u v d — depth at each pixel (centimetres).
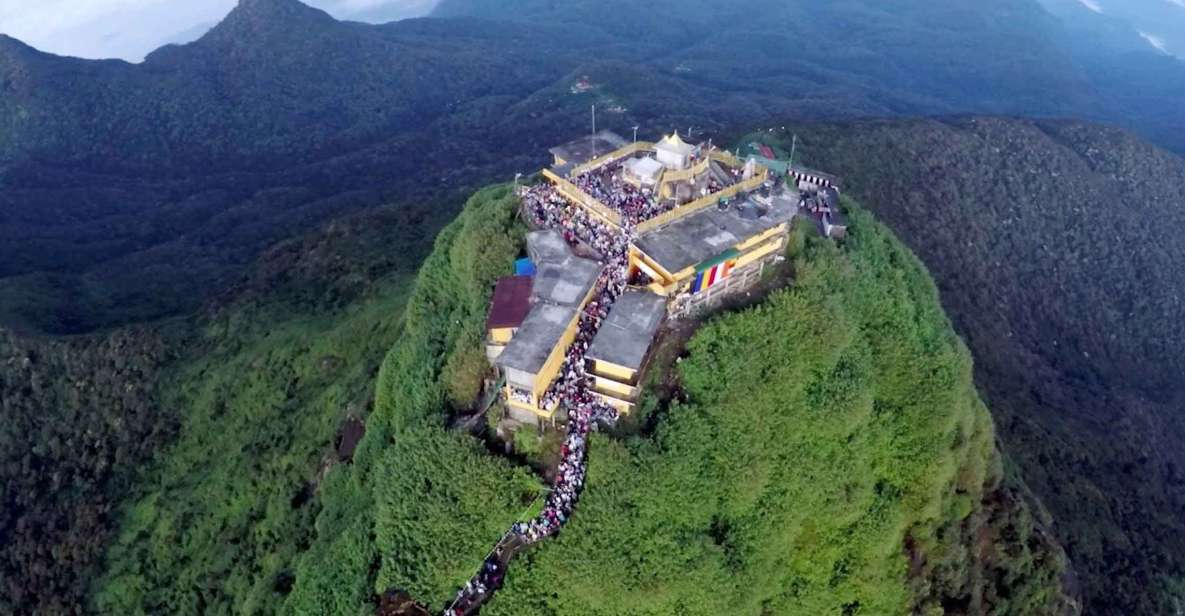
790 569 6944
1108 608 10062
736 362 6588
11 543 10675
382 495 6297
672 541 5950
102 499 10775
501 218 8219
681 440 6109
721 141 18112
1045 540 8450
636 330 6288
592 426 6091
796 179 9738
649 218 7450
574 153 8788
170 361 12362
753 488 6425
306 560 7012
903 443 7581
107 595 9569
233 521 9319
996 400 12700
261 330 12525
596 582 5622
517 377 5900
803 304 7106
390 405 7781
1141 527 11900
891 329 7862
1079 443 13012
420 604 5653
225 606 8431
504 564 5731
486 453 6022
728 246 6938
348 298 12862
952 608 7756
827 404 6938
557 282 6725
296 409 10206
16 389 12256
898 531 7388
